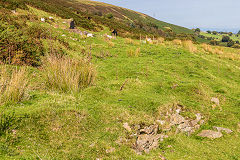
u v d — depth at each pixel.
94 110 5.83
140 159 4.50
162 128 6.23
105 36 24.48
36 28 15.06
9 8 20.42
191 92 9.19
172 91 9.09
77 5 72.94
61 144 4.19
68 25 23.12
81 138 4.56
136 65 12.85
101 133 4.91
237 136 6.83
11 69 7.55
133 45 21.14
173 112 7.03
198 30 148.25
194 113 7.55
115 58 14.97
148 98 7.31
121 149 4.61
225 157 5.44
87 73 7.90
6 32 10.22
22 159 3.36
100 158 4.18
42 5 29.67
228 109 8.67
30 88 6.74
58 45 13.38
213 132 6.89
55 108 5.18
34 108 4.94
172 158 5.00
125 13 101.44
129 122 5.40
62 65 7.37
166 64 13.73
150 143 5.46
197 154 5.39
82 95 6.89
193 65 14.37
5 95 5.18
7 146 3.59
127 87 8.80
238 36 187.38
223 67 15.48
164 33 71.00
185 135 6.73
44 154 3.74
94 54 15.40
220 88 10.69
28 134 4.12
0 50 8.46
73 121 4.90
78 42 18.64
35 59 10.02
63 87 7.08
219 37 146.38
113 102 6.70
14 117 4.32
